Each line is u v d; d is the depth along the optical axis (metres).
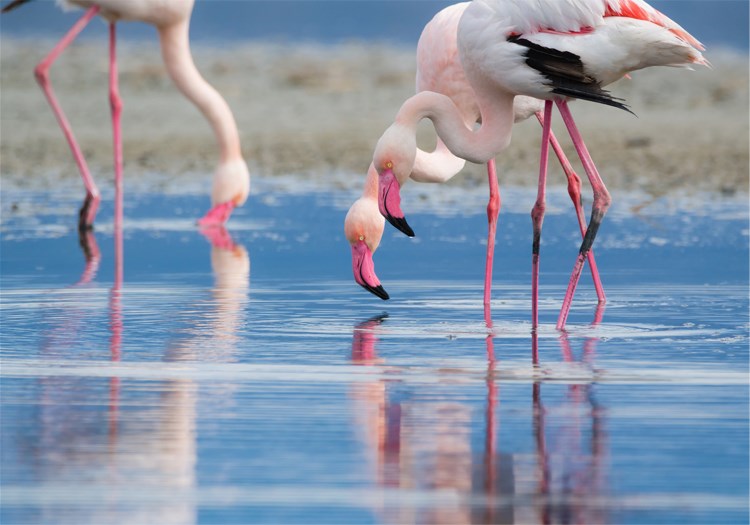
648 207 18.31
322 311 11.16
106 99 32.78
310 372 8.56
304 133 26.84
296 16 64.56
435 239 16.11
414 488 6.16
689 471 6.39
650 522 5.74
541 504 5.94
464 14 10.59
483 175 21.72
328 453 6.68
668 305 11.47
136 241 16.27
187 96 18.38
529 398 7.82
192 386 8.15
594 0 10.11
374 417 7.37
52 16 59.94
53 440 6.87
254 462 6.54
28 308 11.21
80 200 20.11
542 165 10.66
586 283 12.85
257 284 12.78
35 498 5.97
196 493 6.07
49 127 27.94
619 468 6.44
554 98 10.57
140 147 25.55
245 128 27.59
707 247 15.16
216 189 18.02
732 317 10.79
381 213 10.91
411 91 34.59
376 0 69.31
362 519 5.77
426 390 8.05
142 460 6.55
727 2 60.81
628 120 27.66
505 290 12.48
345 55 45.81
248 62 42.28
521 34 10.35
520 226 17.06
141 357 9.04
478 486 6.18
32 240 16.27
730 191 19.52
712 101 31.08
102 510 5.83
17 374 8.47
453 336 9.95
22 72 38.41
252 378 8.38
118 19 18.28
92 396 7.86
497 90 10.79
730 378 8.35
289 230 17.16
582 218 12.22
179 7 18.22
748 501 5.97
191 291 12.29
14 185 21.36
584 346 9.52
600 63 10.20
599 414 7.45
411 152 10.85
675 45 10.16
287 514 5.82
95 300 11.69
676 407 7.59
